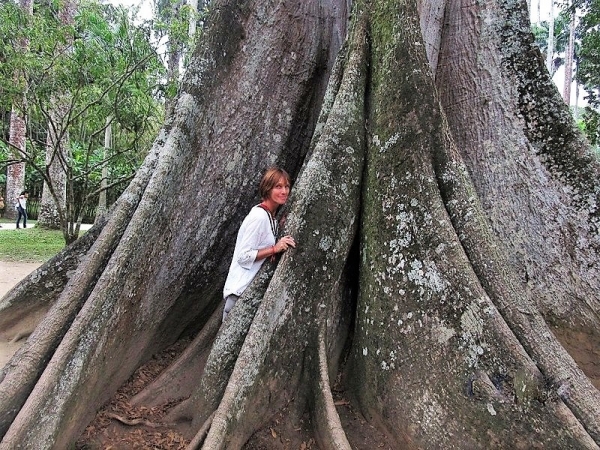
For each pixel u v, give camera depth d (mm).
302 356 3350
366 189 3619
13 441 2764
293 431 3256
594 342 3906
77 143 20406
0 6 9891
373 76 3840
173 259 4020
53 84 9695
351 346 3674
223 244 4359
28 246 14383
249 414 3121
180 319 4277
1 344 4934
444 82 4523
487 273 3264
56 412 2941
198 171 4188
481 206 3781
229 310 3598
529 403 2791
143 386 3787
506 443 2766
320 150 3615
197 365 3740
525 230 4051
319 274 3416
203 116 4199
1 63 9320
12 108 10969
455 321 3088
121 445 3203
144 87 10484
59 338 3291
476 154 4273
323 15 4801
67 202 11750
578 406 2865
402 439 3137
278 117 4570
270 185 3617
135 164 12367
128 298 3555
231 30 4402
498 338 2969
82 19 9898
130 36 10125
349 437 3252
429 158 3516
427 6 4523
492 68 4375
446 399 2986
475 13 4516
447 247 3250
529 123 4219
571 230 3992
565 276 3953
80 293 3461
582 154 4094
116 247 3637
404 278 3297
